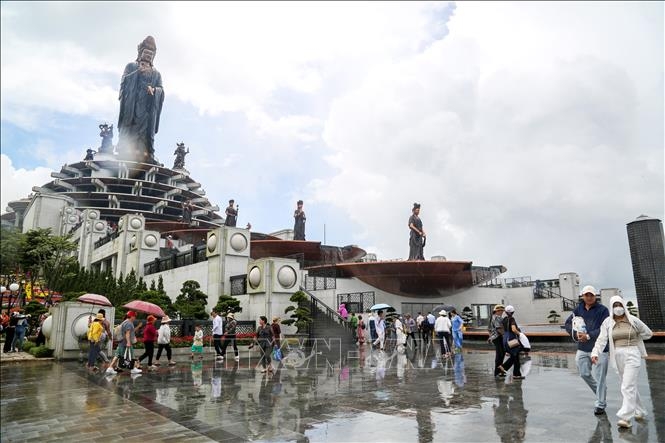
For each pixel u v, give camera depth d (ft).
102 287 85.81
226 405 26.71
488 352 62.75
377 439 18.71
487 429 19.60
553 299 130.62
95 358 45.83
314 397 28.78
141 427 21.95
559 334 72.90
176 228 176.04
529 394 27.91
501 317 37.35
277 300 76.28
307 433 20.03
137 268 114.83
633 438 17.57
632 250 73.97
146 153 264.11
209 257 88.43
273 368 45.93
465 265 118.52
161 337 48.57
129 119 264.52
